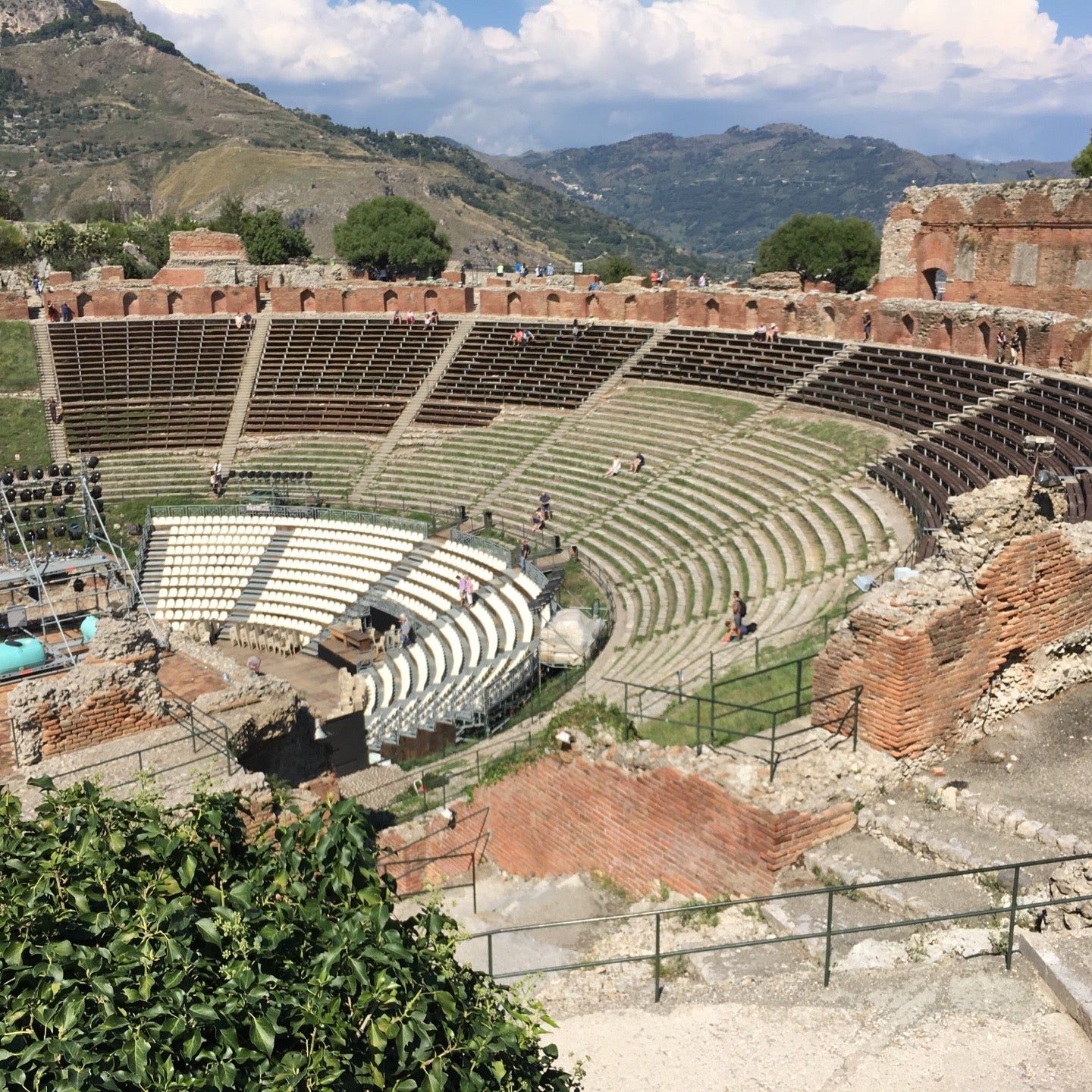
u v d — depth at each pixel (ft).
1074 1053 34.45
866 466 136.98
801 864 48.85
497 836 65.21
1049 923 40.27
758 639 90.84
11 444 208.95
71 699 73.15
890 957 40.68
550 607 135.44
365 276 308.60
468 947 51.26
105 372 224.33
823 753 53.67
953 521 58.29
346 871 33.01
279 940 30.09
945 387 148.25
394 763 106.32
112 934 30.01
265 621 165.07
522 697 113.80
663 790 53.16
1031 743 56.34
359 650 151.02
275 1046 28.04
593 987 43.19
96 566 168.25
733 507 143.64
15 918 29.30
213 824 34.81
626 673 105.60
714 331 202.39
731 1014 39.14
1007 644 57.26
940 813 50.57
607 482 167.32
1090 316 140.77
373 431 207.41
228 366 226.58
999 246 184.96
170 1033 26.63
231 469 203.41
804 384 171.32
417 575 162.71
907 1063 35.06
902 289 204.64
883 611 53.83
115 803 35.40
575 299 225.15
